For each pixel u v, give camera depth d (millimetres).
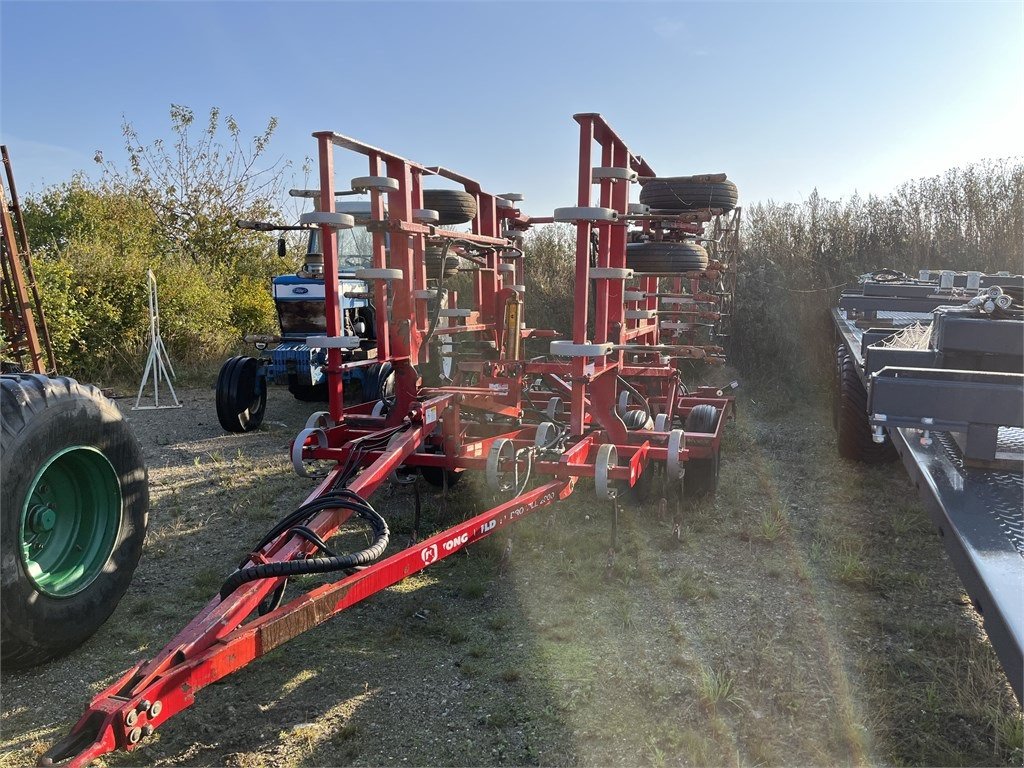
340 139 4766
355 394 10516
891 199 12266
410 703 3270
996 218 11844
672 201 6176
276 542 3223
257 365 8852
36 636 3314
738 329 10969
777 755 2883
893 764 2805
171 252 16766
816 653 3594
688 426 5938
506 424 5902
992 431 2988
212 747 2982
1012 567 2195
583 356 4789
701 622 3926
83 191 19734
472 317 6918
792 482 6371
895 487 6172
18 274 8148
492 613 4066
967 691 3156
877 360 3930
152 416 9695
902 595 4203
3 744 2990
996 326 3553
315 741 3020
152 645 3734
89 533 3787
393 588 4352
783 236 11898
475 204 6793
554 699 3281
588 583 4328
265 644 2625
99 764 2867
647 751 2934
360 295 9633
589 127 4586
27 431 3258
